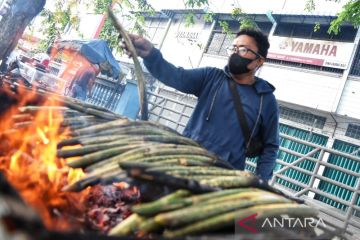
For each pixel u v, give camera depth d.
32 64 13.08
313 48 13.87
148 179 1.36
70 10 12.67
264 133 3.14
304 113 13.46
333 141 12.15
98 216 1.57
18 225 0.75
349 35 13.22
